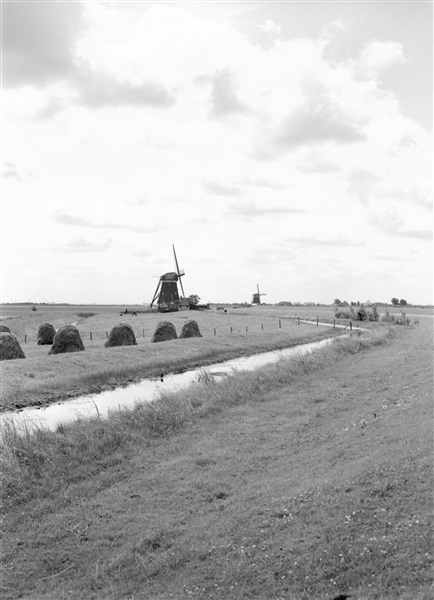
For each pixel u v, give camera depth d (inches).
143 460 643.5
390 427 586.9
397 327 2279.8
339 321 3184.1
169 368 1488.7
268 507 443.2
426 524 345.4
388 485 406.6
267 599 323.9
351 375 1096.2
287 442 655.8
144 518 481.4
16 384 1144.8
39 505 530.3
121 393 1173.1
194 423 796.0
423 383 814.5
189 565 385.4
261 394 978.7
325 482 452.4
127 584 380.8
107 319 3727.9
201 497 512.7
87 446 676.7
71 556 432.5
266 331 2386.8
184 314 3846.0
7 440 672.4
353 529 366.0
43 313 5017.2
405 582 302.5
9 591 390.3
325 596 308.3
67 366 1357.0
